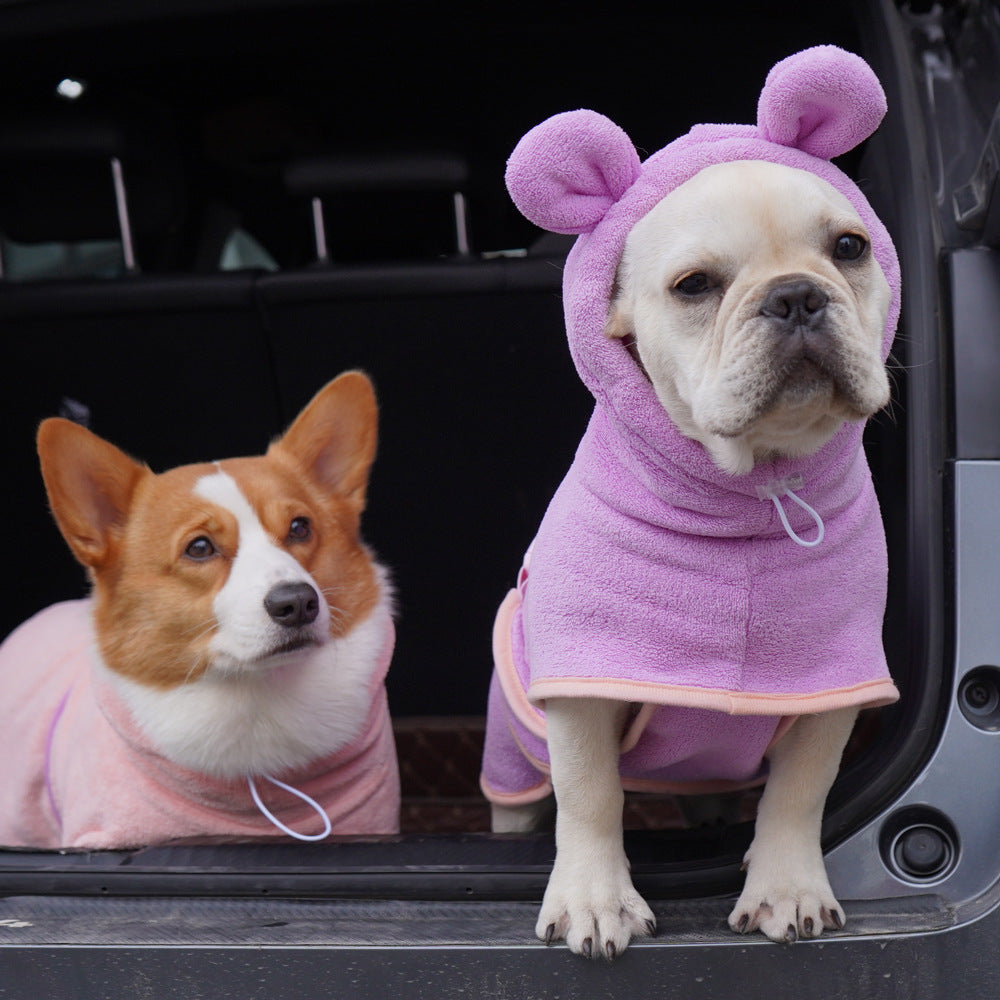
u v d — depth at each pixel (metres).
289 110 3.04
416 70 2.84
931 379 1.59
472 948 1.38
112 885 1.51
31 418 2.68
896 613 1.84
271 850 1.58
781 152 1.47
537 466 2.61
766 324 1.30
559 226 1.48
